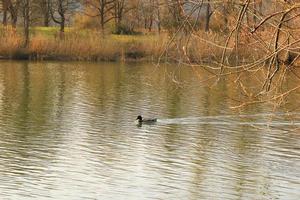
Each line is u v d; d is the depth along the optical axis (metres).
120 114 30.59
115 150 23.50
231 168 21.42
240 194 18.86
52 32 63.53
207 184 19.66
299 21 9.96
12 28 57.56
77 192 18.75
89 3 65.75
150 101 34.47
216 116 30.34
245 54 10.35
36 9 66.44
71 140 24.92
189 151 23.59
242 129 27.55
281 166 21.73
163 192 18.91
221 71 9.72
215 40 10.37
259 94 9.86
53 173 20.47
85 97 35.66
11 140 24.66
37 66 51.16
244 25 9.60
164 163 21.86
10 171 20.61
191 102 34.12
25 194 18.52
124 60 56.19
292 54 10.01
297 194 18.95
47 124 27.80
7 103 33.09
